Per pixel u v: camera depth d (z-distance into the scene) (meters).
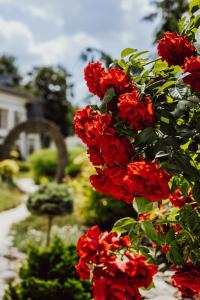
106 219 7.54
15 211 10.86
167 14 5.71
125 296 1.26
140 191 1.35
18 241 7.29
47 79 45.31
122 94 1.57
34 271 3.51
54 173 19.22
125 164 1.48
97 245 1.35
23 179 21.62
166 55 1.77
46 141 36.91
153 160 1.42
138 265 1.26
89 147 1.59
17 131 16.41
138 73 1.76
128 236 1.53
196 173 1.40
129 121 1.53
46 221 8.81
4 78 37.88
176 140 1.45
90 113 1.66
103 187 1.57
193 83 1.56
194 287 1.56
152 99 1.61
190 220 1.65
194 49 1.78
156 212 2.02
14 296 3.22
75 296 3.13
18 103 30.97
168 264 3.36
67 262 3.44
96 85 1.70
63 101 44.53
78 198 9.04
